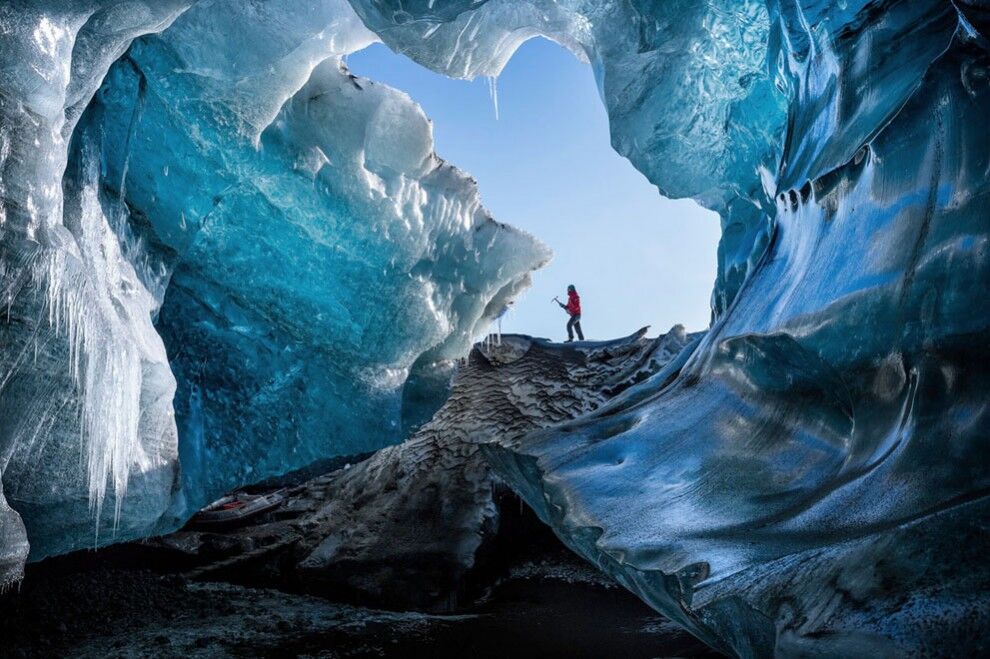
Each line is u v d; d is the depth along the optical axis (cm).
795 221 493
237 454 642
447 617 697
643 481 430
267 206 650
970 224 325
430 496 947
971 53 348
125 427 449
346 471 1118
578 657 532
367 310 709
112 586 696
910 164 372
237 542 939
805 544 298
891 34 447
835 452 375
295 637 585
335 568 843
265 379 670
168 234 595
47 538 420
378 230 686
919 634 218
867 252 379
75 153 489
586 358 1097
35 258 370
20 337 371
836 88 485
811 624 240
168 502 511
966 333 311
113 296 481
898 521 277
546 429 555
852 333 366
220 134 598
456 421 1045
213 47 562
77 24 403
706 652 482
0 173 360
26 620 574
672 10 581
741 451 417
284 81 588
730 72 639
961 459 286
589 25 608
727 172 702
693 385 519
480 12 564
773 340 418
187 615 667
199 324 644
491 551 888
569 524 410
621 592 777
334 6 577
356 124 654
